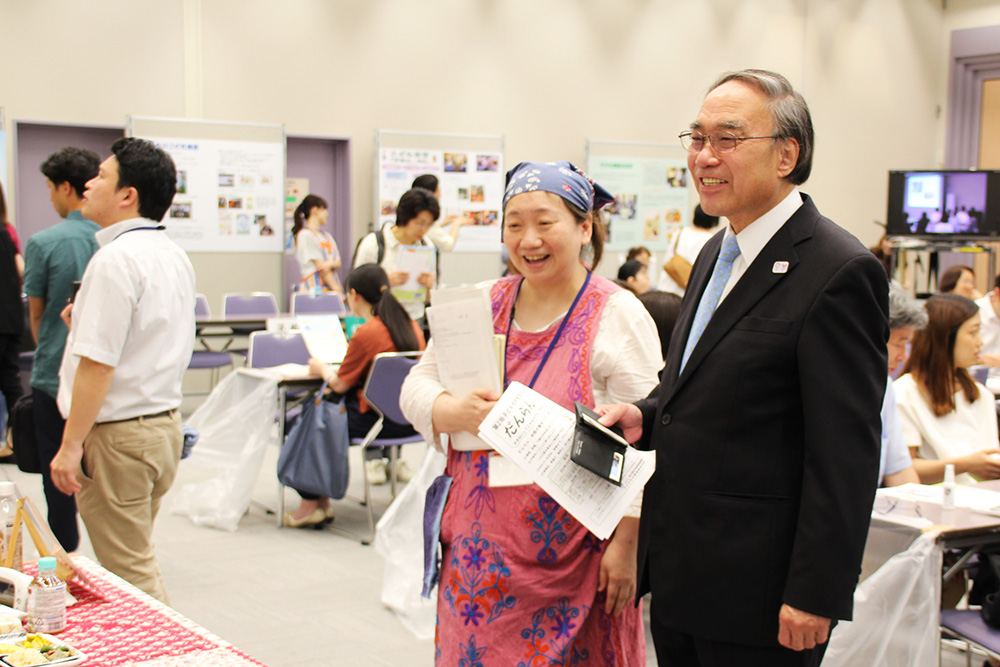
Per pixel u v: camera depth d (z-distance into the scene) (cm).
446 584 184
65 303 315
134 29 776
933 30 1196
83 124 765
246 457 439
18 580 152
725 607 142
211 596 349
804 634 132
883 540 225
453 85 909
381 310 425
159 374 240
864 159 1159
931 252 1050
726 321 145
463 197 905
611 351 176
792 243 142
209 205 802
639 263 556
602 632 181
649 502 154
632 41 998
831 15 1116
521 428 162
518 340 182
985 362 496
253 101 825
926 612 210
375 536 421
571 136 974
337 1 852
